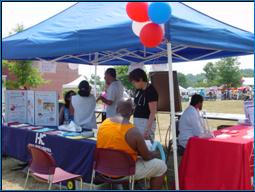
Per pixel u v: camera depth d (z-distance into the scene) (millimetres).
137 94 4750
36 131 4887
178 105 6641
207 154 3922
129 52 6270
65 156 4355
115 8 4359
